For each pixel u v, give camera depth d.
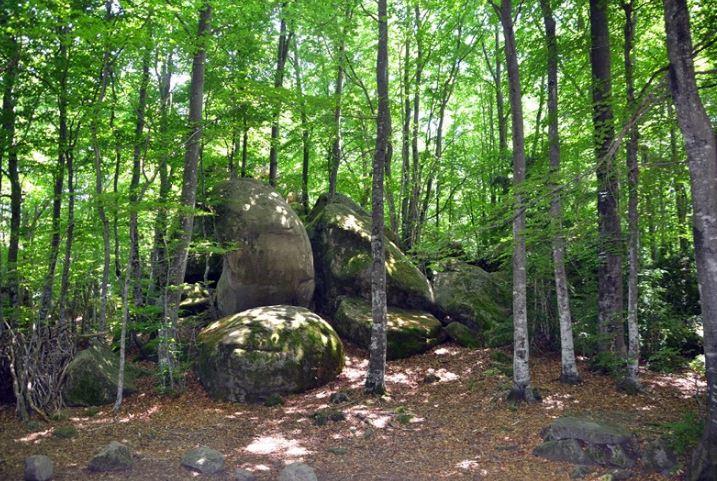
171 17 11.27
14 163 12.86
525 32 18.47
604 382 11.95
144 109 14.65
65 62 12.10
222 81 15.65
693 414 8.66
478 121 26.61
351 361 14.45
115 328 14.84
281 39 19.41
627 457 7.84
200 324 15.47
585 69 14.86
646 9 12.16
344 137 19.41
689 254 15.55
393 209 20.55
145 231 17.91
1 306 11.28
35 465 7.14
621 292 12.52
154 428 9.98
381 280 12.30
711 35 9.17
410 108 22.22
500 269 18.25
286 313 13.54
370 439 9.43
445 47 19.64
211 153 19.59
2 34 11.05
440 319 16.97
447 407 11.13
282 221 15.66
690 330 13.89
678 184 13.35
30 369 10.83
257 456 8.59
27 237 12.98
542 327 14.98
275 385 11.96
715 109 10.00
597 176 11.34
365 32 21.94
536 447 8.42
